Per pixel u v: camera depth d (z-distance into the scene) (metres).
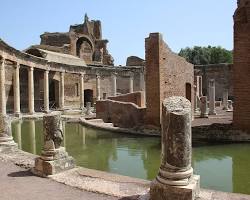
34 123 32.62
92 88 60.38
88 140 21.20
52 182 9.50
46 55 49.88
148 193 7.83
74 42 66.00
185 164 7.04
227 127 19.75
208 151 16.77
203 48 91.69
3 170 11.05
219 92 63.50
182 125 7.03
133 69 61.66
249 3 19.34
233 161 14.63
